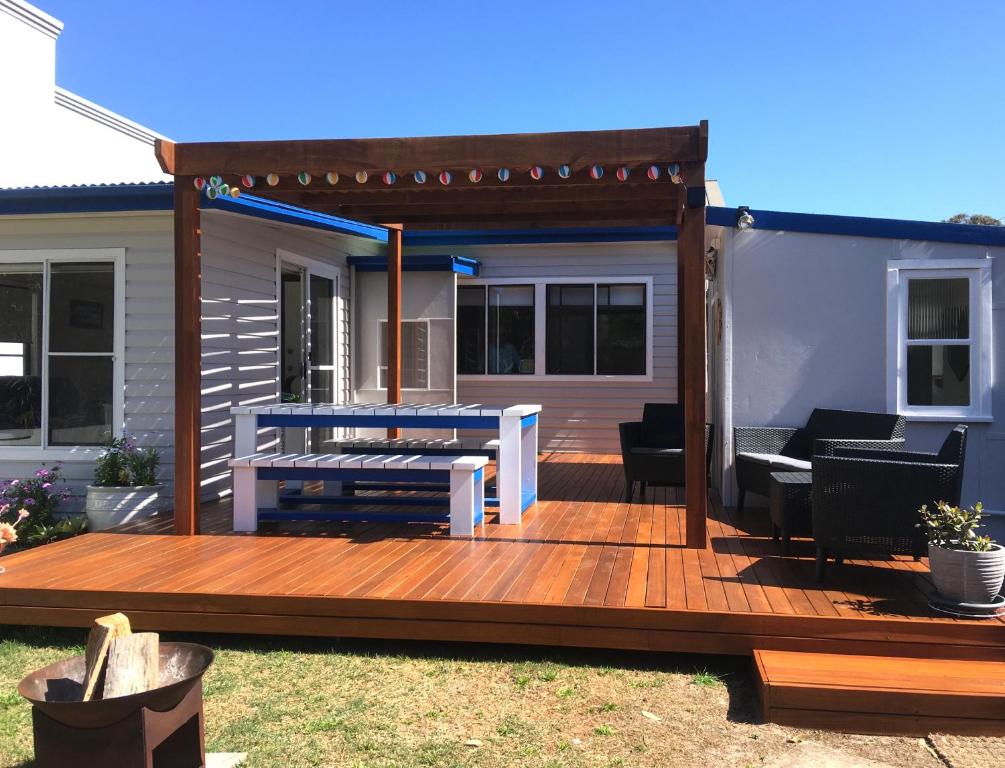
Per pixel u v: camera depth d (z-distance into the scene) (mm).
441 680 4180
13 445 7656
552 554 5457
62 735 2875
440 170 5598
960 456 4719
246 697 4000
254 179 5984
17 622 4781
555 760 3381
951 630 3975
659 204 8047
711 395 9648
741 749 3469
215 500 7715
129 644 3043
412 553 5512
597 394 11289
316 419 6426
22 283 7656
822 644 4078
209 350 7555
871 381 6832
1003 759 3357
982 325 6582
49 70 10219
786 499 5453
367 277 10609
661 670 4273
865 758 3402
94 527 7035
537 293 11328
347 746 3500
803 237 6949
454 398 10328
